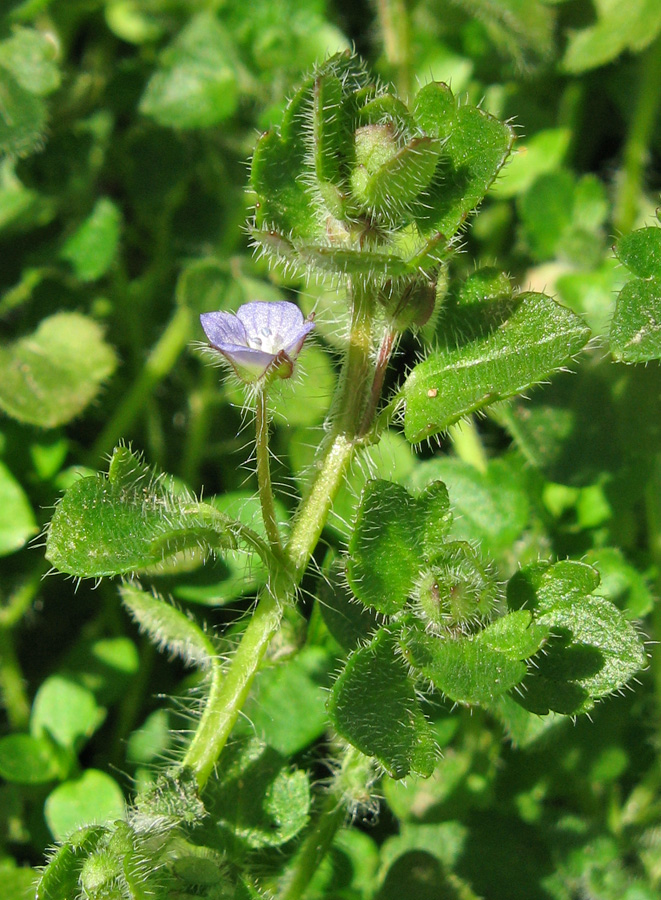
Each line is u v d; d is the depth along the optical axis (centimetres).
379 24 15
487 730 12
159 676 13
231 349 9
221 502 12
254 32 14
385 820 12
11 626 13
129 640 12
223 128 15
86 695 12
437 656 9
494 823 12
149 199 14
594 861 12
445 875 11
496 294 10
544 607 10
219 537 10
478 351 10
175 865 10
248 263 14
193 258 14
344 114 10
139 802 10
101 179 15
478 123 10
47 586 13
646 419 12
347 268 9
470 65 15
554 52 14
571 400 12
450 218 10
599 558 12
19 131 13
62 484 13
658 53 14
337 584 10
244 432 14
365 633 10
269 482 10
